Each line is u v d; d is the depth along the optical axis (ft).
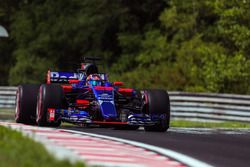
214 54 330.95
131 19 428.56
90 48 438.40
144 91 155.02
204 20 394.52
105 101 146.30
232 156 101.14
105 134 127.65
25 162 71.87
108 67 428.97
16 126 134.41
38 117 148.05
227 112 242.17
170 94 260.21
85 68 161.38
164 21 388.57
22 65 433.89
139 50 421.18
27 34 456.86
